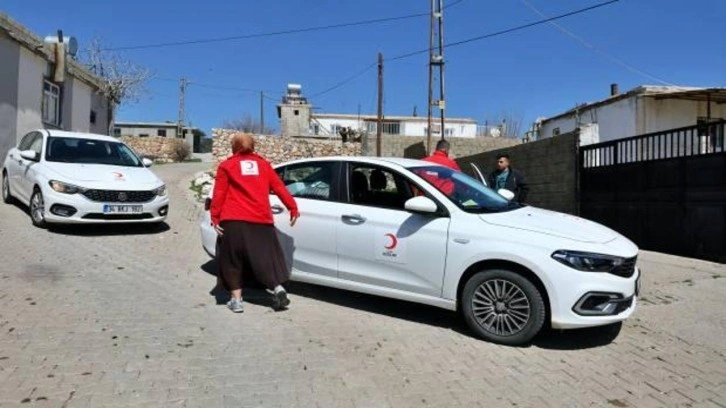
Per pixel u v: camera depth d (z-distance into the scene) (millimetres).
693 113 20391
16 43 16125
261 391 3916
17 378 3914
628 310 5004
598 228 5520
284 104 45906
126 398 3705
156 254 8172
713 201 8594
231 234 5609
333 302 6188
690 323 5840
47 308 5473
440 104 24078
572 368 4578
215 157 22672
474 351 4875
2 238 8453
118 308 5609
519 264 4957
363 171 6016
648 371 4574
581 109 23969
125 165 10305
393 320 5652
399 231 5543
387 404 3816
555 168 12445
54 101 19109
